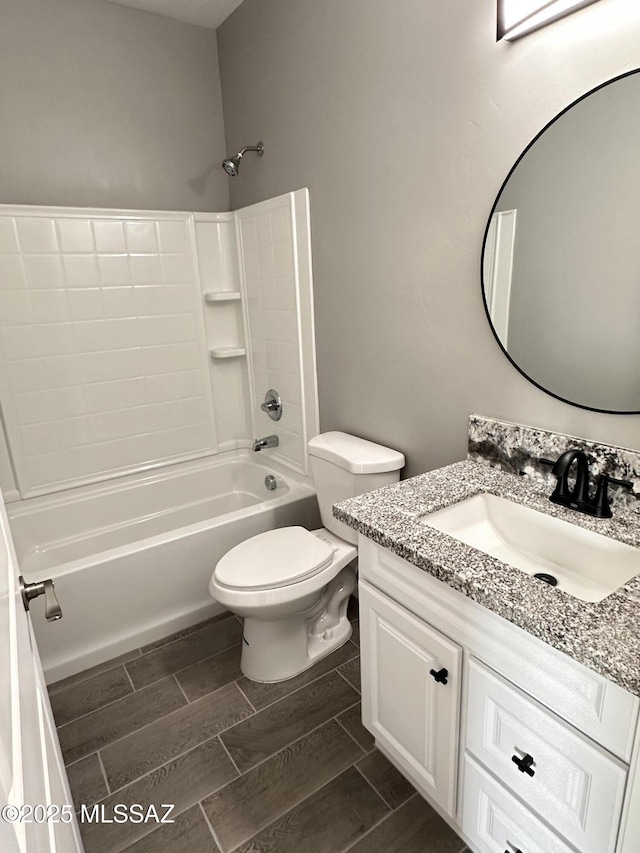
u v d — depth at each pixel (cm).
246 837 135
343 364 214
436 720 122
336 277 207
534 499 132
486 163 141
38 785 57
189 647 209
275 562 179
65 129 228
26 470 239
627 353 119
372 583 135
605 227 118
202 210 270
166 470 277
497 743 107
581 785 91
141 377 263
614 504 125
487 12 133
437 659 117
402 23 156
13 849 36
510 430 148
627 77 108
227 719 172
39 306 231
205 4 231
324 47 188
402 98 162
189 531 213
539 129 127
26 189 225
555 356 133
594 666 79
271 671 188
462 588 100
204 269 273
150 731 169
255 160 244
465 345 159
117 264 246
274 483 266
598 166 116
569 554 121
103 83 233
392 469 185
